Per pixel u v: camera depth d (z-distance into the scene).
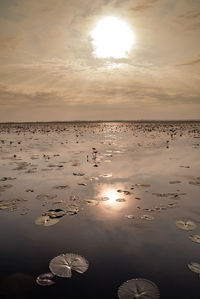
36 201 6.96
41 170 10.97
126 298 3.29
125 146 20.69
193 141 24.58
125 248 4.56
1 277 3.76
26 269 3.95
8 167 11.70
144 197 7.25
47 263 4.11
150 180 9.18
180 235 5.00
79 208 6.44
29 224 5.55
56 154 15.97
